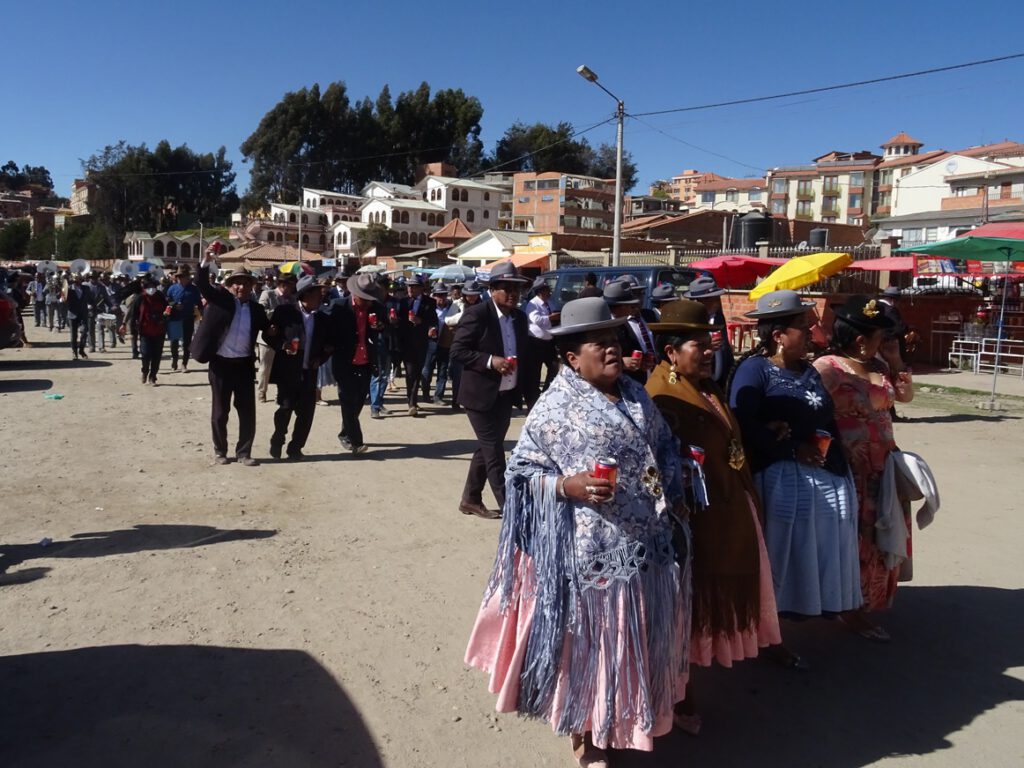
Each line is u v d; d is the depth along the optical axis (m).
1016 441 9.36
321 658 3.89
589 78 22.86
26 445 8.41
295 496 6.70
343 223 68.81
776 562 3.65
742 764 3.13
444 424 10.19
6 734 3.19
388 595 4.68
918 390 13.82
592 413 2.85
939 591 4.89
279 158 87.00
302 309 8.21
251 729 3.28
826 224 37.72
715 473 3.25
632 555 2.82
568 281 13.98
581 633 2.80
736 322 16.23
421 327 10.63
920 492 3.98
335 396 12.31
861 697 3.66
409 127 90.94
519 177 71.00
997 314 17.25
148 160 91.00
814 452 3.62
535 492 2.87
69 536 5.57
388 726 3.34
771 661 4.00
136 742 3.16
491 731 3.32
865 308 3.97
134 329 15.90
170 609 4.41
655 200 84.81
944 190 53.94
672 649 2.90
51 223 119.56
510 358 5.83
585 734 3.04
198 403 11.41
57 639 4.04
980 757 3.17
